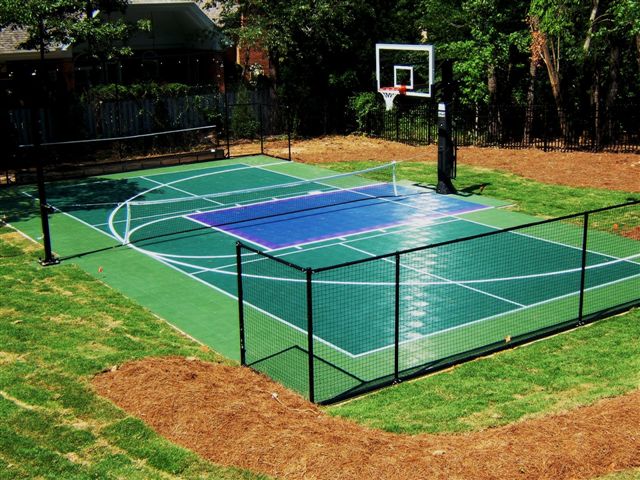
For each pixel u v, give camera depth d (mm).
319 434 10539
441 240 22016
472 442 10398
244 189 28953
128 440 10430
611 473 9305
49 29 33062
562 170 29969
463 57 35938
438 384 13203
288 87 40750
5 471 9578
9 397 11766
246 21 40312
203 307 17453
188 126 39062
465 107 36969
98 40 34656
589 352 14398
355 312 16891
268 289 18391
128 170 32875
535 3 32375
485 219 24000
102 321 16031
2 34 35875
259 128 40125
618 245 21266
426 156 33906
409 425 11398
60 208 26578
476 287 18266
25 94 34969
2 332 14812
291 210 25750
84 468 9742
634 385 12453
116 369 12992
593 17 32625
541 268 19531
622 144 34688
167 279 19312
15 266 20109
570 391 12594
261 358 14672
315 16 38469
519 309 16938
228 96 40031
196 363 13578
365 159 33750
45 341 14438
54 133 35094
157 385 12086
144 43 44438
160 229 23797
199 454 10078
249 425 10719
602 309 16812
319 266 20047
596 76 35312
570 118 36031
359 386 13359
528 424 10789
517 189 27438
